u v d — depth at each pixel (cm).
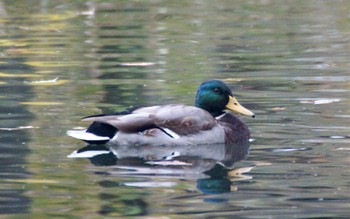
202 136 1366
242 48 2189
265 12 2806
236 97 1642
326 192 1077
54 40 2342
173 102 1606
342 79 1789
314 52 2112
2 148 1298
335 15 2712
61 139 1357
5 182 1128
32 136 1369
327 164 1210
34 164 1216
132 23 2627
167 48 2205
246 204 1034
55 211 1010
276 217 982
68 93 1686
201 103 1446
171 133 1362
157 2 3039
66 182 1129
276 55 2083
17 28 2545
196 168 1213
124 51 2162
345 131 1391
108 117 1356
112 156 1279
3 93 1686
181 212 1004
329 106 1559
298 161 1232
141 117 1366
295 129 1413
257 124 1456
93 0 3070
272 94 1664
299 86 1730
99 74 1875
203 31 2473
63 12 2842
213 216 987
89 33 2456
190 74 1870
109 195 1072
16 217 992
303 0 3023
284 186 1105
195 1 3052
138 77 1839
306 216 987
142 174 1176
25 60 2050
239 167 1212
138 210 1010
